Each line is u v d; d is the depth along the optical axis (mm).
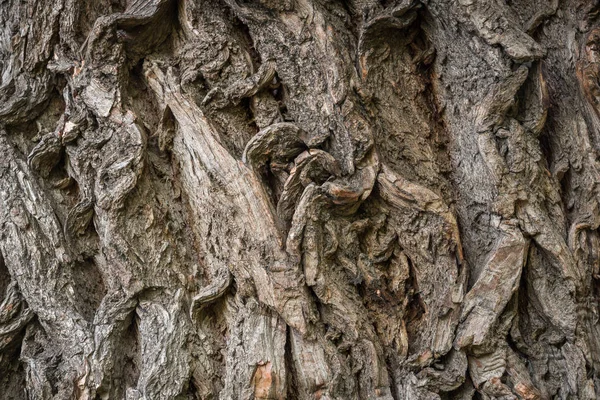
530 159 2600
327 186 2496
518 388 2373
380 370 2439
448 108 2852
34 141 2910
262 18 2768
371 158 2602
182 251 2711
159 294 2615
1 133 2844
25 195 2721
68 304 2625
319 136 2611
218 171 2588
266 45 2770
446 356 2471
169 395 2379
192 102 2699
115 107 2730
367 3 2895
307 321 2408
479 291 2475
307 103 2691
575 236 2607
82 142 2764
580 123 2820
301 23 2756
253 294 2502
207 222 2664
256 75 2707
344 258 2543
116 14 2730
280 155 2617
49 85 2936
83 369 2465
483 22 2652
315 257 2451
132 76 2889
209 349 2553
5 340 2604
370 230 2643
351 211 2592
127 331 2615
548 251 2518
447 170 2805
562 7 3035
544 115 2654
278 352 2395
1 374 2658
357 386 2424
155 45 2895
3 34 3064
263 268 2457
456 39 2797
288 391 2428
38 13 2936
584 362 2449
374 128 2709
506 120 2646
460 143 2777
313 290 2459
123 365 2559
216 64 2754
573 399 2428
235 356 2430
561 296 2529
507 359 2420
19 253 2648
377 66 2822
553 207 2662
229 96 2709
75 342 2539
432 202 2547
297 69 2725
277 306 2416
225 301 2602
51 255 2670
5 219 2695
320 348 2416
